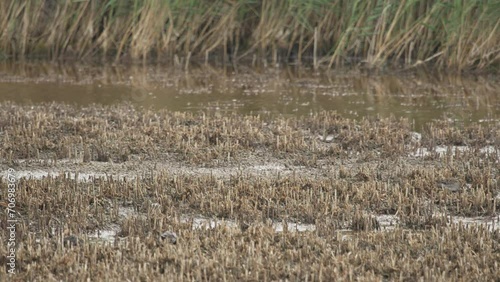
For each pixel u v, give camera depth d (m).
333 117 44.31
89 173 33.69
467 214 29.31
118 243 25.53
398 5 62.47
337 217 28.30
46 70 61.81
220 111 46.97
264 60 66.69
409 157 36.78
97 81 57.25
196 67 64.12
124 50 66.94
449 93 53.84
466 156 36.44
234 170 34.38
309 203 28.88
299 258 24.31
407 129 41.84
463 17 60.47
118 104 48.09
